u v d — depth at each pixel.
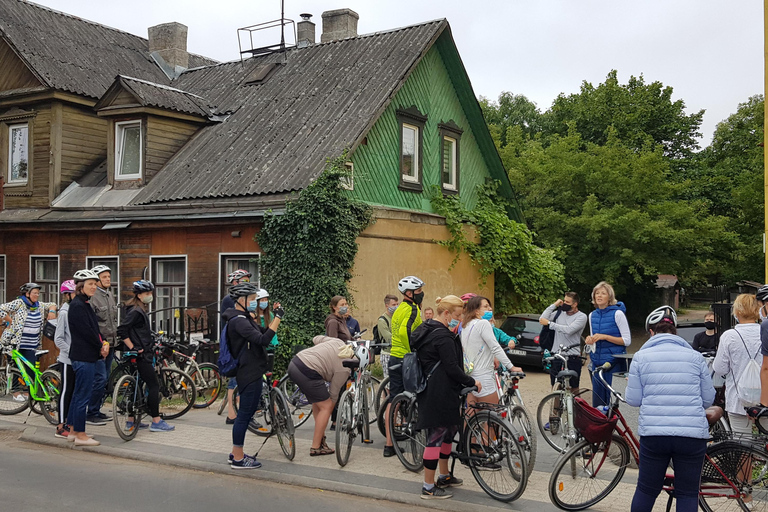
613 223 23.56
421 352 6.50
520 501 6.28
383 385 9.22
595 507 6.12
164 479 7.13
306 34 22.58
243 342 7.39
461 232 17.95
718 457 5.79
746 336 6.42
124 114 16.86
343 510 6.16
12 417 10.45
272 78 19.12
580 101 34.34
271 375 8.59
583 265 25.12
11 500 6.36
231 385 9.73
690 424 4.98
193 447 8.34
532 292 20.67
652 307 30.30
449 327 7.29
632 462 7.21
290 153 15.15
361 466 7.48
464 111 19.48
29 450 8.52
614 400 6.43
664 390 5.10
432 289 17.02
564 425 7.93
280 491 6.75
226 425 9.72
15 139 18.56
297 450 8.19
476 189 20.02
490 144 19.95
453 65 18.55
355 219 13.83
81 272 8.56
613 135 27.12
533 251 20.83
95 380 8.84
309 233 13.20
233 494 6.62
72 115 18.03
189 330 13.11
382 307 15.10
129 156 17.19
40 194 17.70
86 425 9.58
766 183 9.61
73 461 7.91
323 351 7.80
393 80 16.30
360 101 16.05
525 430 6.68
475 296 7.50
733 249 26.50
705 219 25.31
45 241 16.97
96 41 21.03
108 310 9.80
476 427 6.58
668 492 5.55
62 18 20.75
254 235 13.95
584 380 14.43
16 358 10.52
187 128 17.64
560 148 26.69
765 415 6.13
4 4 19.09
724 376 6.62
